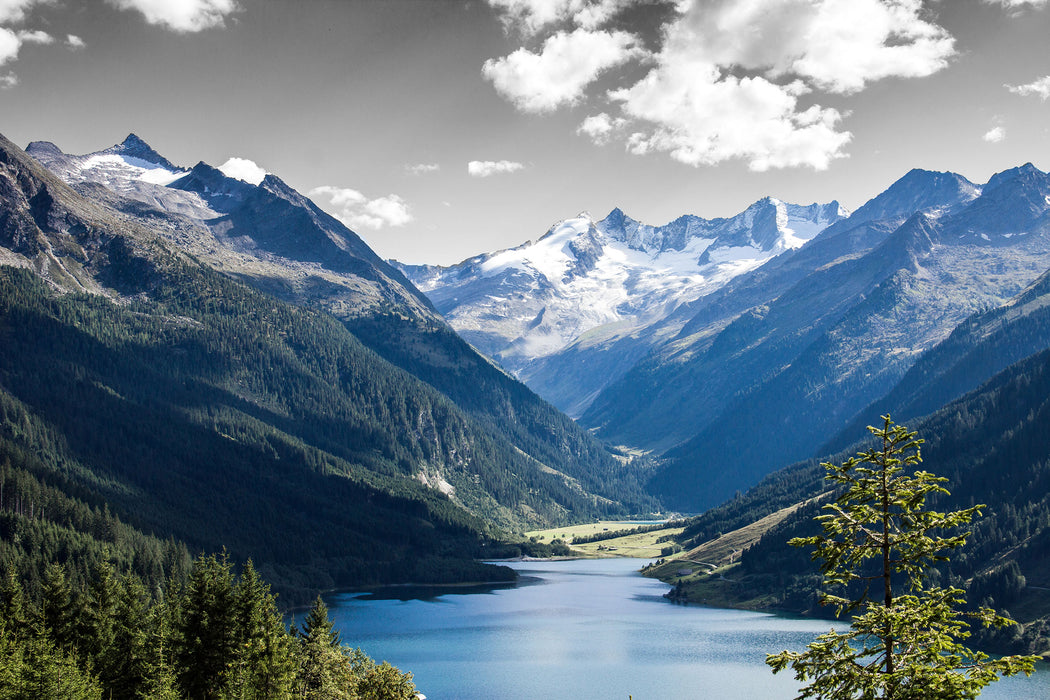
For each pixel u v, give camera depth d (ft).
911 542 168.96
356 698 395.75
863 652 168.55
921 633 164.66
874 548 174.09
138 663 411.13
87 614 435.94
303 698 392.68
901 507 173.99
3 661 348.59
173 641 410.31
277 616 444.14
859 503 178.09
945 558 169.68
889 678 161.07
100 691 377.30
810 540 178.29
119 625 427.74
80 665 409.69
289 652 406.62
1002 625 162.61
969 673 160.04
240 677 378.53
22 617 424.87
